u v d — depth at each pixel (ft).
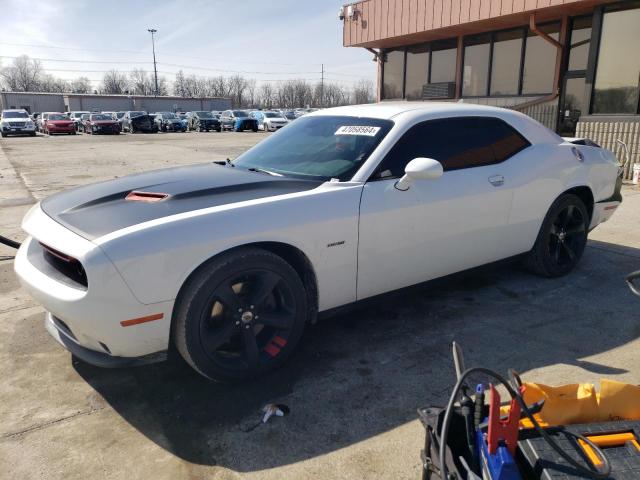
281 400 9.20
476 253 12.60
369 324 12.15
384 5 51.67
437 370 10.14
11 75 374.84
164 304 8.45
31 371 10.24
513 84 47.34
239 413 8.84
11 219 23.90
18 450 7.93
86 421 8.66
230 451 7.91
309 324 12.09
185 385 9.70
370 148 11.12
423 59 55.31
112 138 101.04
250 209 9.21
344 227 10.14
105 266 7.98
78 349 9.24
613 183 15.72
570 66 42.63
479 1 42.39
